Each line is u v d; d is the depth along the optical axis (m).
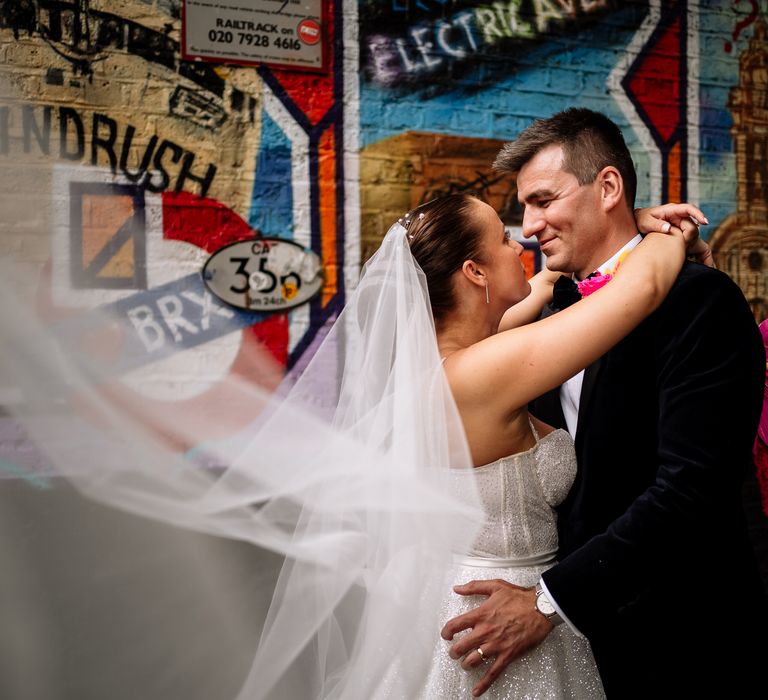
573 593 1.22
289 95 2.84
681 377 1.31
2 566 1.74
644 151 3.28
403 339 1.27
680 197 3.33
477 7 3.05
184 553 1.88
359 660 1.27
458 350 1.33
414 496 1.23
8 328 1.76
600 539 1.26
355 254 2.93
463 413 1.25
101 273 2.58
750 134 3.43
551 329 1.23
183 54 2.71
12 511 1.77
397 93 2.96
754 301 3.44
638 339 1.39
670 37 3.30
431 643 1.25
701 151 3.36
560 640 1.28
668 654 1.37
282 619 1.39
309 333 2.88
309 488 1.42
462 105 3.04
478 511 1.24
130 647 1.73
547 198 1.54
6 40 2.53
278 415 1.86
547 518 1.34
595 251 1.54
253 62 2.79
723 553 1.41
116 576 1.81
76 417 1.91
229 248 2.78
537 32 3.12
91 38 2.61
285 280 2.85
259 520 1.92
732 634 1.39
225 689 1.71
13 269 2.39
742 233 3.42
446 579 1.27
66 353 2.01
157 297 2.66
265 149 2.82
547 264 1.58
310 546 1.37
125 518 1.91
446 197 1.39
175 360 2.62
